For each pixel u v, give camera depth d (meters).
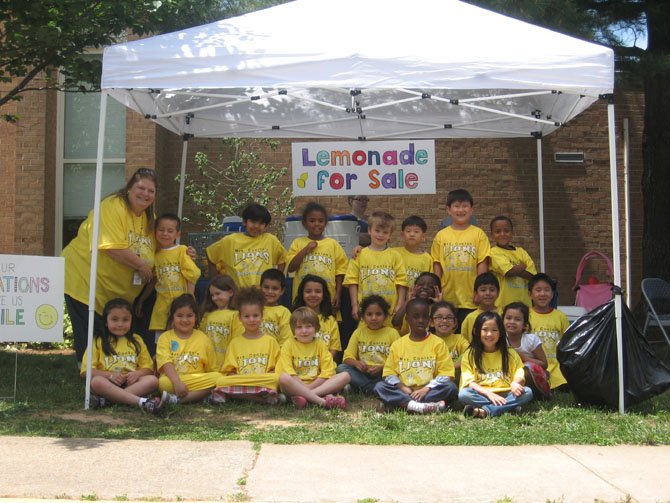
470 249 7.87
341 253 7.96
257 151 11.91
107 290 7.09
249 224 7.78
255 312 6.87
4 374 8.34
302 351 6.90
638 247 12.06
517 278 7.98
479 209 11.96
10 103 11.49
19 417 6.29
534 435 5.89
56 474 4.85
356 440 5.72
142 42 6.75
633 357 6.64
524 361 7.13
